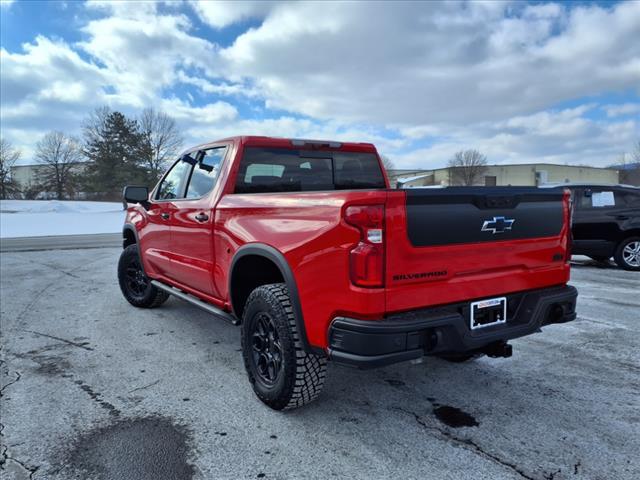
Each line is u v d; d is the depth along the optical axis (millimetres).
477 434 2666
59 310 5617
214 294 3740
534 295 2914
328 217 2428
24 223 25969
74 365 3775
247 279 3352
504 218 2713
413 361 2432
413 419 2850
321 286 2467
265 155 3812
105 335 4602
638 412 2938
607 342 4363
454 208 2488
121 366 3760
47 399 3125
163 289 4738
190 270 4039
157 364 3809
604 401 3100
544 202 2965
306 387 2768
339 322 2357
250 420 2838
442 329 2430
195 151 4320
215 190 3688
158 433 2676
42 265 9609
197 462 2381
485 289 2684
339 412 2945
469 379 3488
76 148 65938
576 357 3959
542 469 2312
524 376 3545
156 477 2246
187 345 4301
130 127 60344
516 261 2832
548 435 2652
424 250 2389
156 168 60500
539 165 72625
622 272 8281
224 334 4652
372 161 4617
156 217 4742
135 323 5043
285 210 2773
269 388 2926
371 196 2244
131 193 4887
